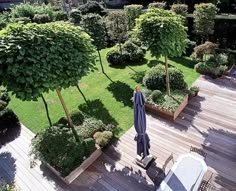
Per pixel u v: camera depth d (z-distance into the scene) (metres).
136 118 7.34
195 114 10.63
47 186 8.07
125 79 14.38
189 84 12.91
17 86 6.50
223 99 11.46
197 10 14.66
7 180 8.42
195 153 8.36
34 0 36.25
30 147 9.34
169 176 6.68
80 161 8.34
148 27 9.33
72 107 12.31
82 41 7.97
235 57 14.73
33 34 6.95
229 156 8.34
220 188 7.27
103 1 32.44
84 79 14.94
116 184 7.85
